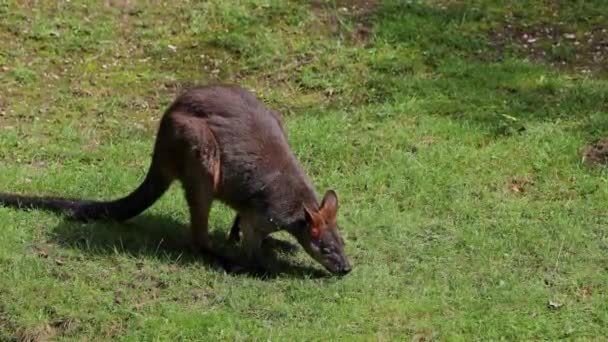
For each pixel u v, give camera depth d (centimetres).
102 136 1413
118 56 1588
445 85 1502
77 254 1098
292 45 1603
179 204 1234
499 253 1138
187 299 1044
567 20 1667
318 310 1027
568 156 1327
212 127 1093
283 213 1085
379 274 1094
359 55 1579
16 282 1044
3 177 1270
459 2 1706
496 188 1278
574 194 1264
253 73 1562
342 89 1517
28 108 1468
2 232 1127
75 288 1040
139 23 1645
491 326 1001
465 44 1605
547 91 1486
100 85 1527
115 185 1269
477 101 1463
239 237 1163
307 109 1479
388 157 1335
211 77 1556
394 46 1598
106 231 1146
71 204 1184
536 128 1387
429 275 1098
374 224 1193
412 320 1014
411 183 1281
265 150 1094
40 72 1543
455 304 1041
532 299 1049
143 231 1162
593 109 1438
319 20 1650
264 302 1035
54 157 1346
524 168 1311
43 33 1603
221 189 1101
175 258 1106
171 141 1093
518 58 1580
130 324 998
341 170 1320
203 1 1684
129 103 1495
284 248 1160
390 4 1689
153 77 1548
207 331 988
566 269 1108
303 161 1334
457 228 1188
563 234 1170
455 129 1391
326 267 1088
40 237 1134
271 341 972
